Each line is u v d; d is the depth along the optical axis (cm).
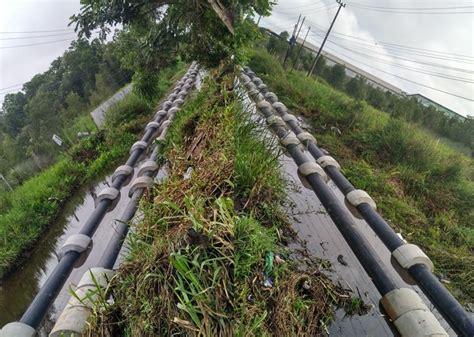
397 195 540
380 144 682
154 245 221
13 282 443
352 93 2495
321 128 761
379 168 631
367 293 265
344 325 235
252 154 343
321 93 1038
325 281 254
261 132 436
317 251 298
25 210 583
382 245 331
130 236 259
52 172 800
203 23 630
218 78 695
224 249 205
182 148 427
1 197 819
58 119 2184
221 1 559
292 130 605
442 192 575
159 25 676
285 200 350
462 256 416
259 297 199
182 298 181
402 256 300
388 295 248
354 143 700
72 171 736
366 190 535
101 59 3045
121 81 2727
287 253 273
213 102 516
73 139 1261
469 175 703
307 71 2425
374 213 363
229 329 167
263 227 270
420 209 533
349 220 333
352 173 570
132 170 512
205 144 378
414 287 290
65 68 3281
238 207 285
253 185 305
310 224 333
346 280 274
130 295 198
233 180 294
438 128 1845
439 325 220
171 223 238
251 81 922
